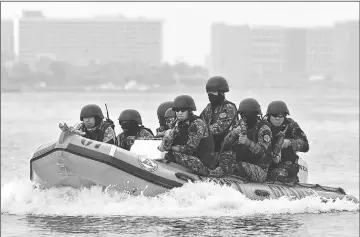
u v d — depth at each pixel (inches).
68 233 1170.0
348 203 1418.6
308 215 1334.9
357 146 3245.6
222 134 1389.0
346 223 1272.1
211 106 1403.8
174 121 1385.3
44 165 1310.3
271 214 1325.0
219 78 1393.9
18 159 2593.5
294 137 1408.7
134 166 1295.5
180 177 1325.0
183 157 1338.6
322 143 3410.4
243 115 1355.8
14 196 1353.3
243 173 1371.8
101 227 1209.4
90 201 1312.7
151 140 1375.5
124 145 1433.3
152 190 1305.4
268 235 1178.6
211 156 1353.3
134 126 1441.9
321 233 1195.9
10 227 1208.8
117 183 1296.8
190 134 1337.4
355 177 2156.7
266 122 1366.9
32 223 1239.5
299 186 1443.2
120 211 1291.8
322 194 1424.7
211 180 1343.5
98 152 1282.0
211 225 1229.1
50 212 1306.6
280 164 1414.9
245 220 1273.4
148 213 1286.9
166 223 1236.5
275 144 1386.6
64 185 1331.2
